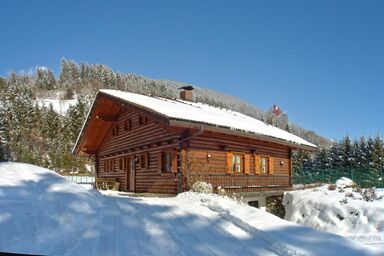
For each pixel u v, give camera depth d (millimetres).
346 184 20328
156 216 8406
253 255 5957
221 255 5812
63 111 96188
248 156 18500
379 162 45281
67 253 5352
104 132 23234
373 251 6387
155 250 5883
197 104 23328
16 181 8227
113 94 17438
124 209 8781
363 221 13344
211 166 15961
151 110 13914
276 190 19938
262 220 8453
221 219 8375
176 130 14711
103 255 5445
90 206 7996
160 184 16281
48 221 6434
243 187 17641
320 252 6215
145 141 17688
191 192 12438
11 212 6273
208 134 16078
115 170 21641
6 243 5355
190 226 7609
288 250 6148
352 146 48906
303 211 15844
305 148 22000
